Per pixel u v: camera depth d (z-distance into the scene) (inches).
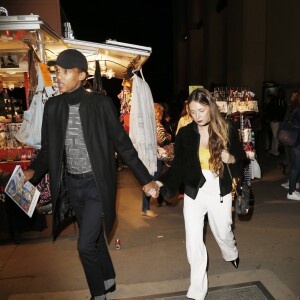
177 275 127.6
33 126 139.1
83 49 173.2
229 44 532.1
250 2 461.4
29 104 147.0
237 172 107.0
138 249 151.6
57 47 171.6
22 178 99.3
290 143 204.1
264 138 399.5
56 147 95.9
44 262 142.8
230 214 109.5
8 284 126.9
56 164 96.3
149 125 174.2
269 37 462.0
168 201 219.6
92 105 94.9
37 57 146.1
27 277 131.5
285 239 154.4
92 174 97.3
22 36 137.2
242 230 165.9
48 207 144.3
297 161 206.4
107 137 96.8
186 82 925.8
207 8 657.6
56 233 103.5
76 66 91.3
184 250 148.4
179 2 940.6
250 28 465.4
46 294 119.0
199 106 98.0
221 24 621.0
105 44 166.6
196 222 106.1
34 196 105.1
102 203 95.8
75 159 96.7
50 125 96.3
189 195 105.4
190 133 104.8
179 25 949.8
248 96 196.9
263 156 362.6
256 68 470.9
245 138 185.5
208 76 660.1
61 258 145.6
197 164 103.9
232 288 115.2
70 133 95.3
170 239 160.9
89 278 99.3
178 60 970.7
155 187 101.9
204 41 691.4
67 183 100.8
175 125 280.8
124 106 234.7
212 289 115.1
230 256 121.8
